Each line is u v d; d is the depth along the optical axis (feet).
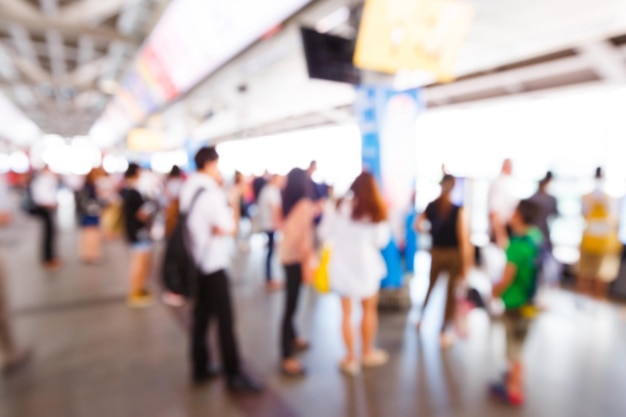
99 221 22.30
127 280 18.19
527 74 22.98
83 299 15.37
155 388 9.00
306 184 9.68
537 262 8.61
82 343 11.39
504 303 8.68
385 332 12.52
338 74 13.39
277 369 10.01
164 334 12.09
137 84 42.55
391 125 14.55
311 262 9.86
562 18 15.28
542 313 14.24
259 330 12.55
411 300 15.06
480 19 15.78
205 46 23.24
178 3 21.49
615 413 8.29
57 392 8.80
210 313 9.12
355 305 14.73
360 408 8.34
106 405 8.32
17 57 48.06
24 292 16.16
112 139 102.58
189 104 40.01
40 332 12.16
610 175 17.71
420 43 11.44
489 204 15.52
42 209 20.26
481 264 17.12
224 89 31.58
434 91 29.01
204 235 8.62
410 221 15.12
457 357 10.79
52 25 29.01
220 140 61.41
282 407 8.33
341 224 9.68
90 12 29.19
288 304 9.78
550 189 16.33
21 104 86.48
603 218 14.69
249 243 28.17
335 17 16.78
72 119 113.29
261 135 53.88
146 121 54.13
